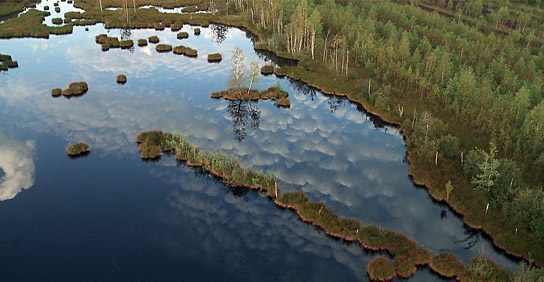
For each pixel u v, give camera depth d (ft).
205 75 287.89
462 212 158.51
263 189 171.83
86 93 256.93
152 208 160.45
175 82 275.80
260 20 398.42
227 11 435.53
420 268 135.95
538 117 185.37
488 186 160.86
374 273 131.13
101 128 216.74
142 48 338.13
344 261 138.51
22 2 466.70
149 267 133.59
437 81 250.37
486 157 164.25
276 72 292.20
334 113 242.99
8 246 140.77
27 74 283.18
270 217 157.79
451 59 281.54
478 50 306.35
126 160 189.88
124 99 250.37
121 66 300.40
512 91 240.12
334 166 190.80
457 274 131.23
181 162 189.47
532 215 144.87
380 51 280.10
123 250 140.26
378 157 199.41
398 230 152.46
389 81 265.34
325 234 149.89
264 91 259.60
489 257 139.85
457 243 146.72
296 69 293.64
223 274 131.85
